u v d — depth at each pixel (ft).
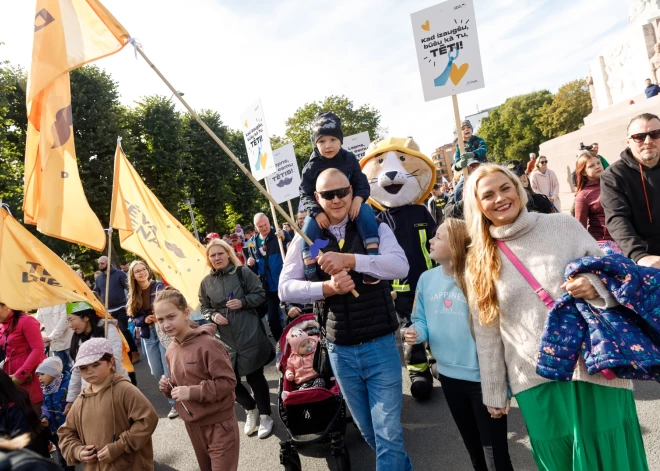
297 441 11.35
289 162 27.55
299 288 8.77
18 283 13.44
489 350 7.40
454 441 11.85
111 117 80.12
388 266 8.59
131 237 17.03
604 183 10.73
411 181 16.01
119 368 13.39
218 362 10.31
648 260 9.07
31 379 14.23
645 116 10.06
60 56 9.57
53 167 11.29
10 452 3.62
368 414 9.09
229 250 14.52
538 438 6.81
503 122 229.45
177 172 97.76
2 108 68.08
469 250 7.72
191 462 13.92
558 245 6.64
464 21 14.75
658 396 11.88
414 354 14.48
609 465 6.29
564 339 6.24
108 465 9.45
